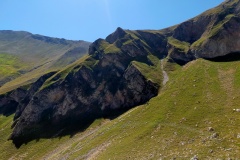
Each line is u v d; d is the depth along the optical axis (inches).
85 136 3821.4
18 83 7308.1
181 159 1830.7
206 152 1819.6
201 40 5300.2
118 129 3203.7
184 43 6250.0
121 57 5516.7
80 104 4869.6
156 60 5762.8
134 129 2935.5
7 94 6510.8
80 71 5295.3
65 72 5703.7
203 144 1975.9
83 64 5447.8
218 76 3570.4
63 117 4795.8
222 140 1947.6
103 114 4466.0
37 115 4997.5
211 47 4837.6
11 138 4739.2
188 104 2970.0
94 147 3011.8
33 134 4608.8
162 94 3690.9
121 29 6806.1
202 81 3543.3
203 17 6368.1
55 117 4854.8
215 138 2018.9
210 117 2495.1
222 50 4736.7
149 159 2039.9
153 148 2235.5
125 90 4579.2
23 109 5639.8
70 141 3949.3
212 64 4222.4
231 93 2906.0
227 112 2480.3
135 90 4463.6
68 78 5305.1
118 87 4719.5
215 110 2608.3
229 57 4569.4
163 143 2267.5
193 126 2423.7
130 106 4389.8
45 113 5017.2
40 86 5880.9
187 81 3735.2
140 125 2960.1
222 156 1694.1
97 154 2721.5
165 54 6294.3
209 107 2719.0
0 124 5654.5
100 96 4832.7
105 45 6274.6
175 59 5492.1
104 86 4940.9
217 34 4884.4
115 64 5329.7
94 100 4822.8
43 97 5167.3
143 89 4377.5
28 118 4965.6
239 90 2901.1
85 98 4901.6
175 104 3102.9
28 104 5137.8
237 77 3299.7
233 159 1621.6
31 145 4301.2
